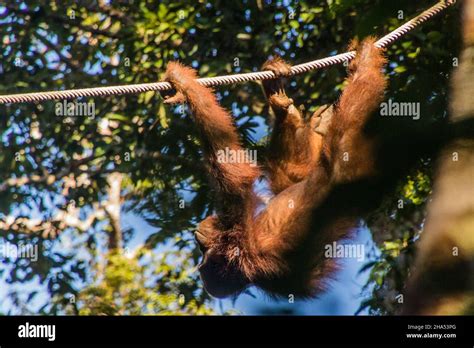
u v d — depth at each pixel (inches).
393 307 800.3
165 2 952.3
